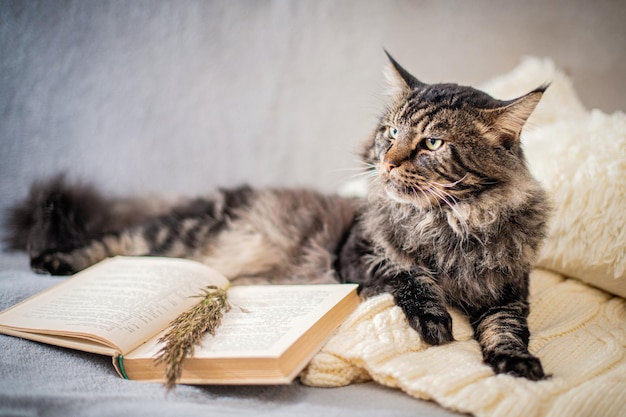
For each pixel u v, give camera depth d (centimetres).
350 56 251
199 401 110
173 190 243
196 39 243
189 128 245
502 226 145
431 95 148
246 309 132
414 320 133
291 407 109
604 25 248
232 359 108
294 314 126
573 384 116
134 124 239
